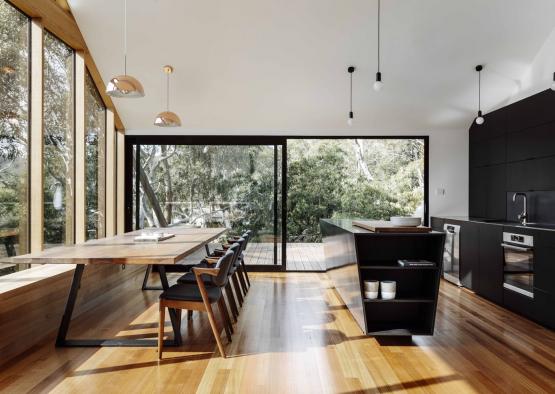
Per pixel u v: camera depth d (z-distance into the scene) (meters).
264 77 5.30
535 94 4.77
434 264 3.36
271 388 2.59
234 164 6.59
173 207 6.63
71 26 4.47
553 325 3.63
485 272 4.80
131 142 6.55
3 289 3.15
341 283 4.30
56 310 3.79
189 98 5.73
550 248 3.67
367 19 4.44
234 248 3.65
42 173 3.98
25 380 2.70
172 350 3.25
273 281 5.85
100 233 5.86
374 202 7.75
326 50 4.84
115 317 4.15
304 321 3.99
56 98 4.53
